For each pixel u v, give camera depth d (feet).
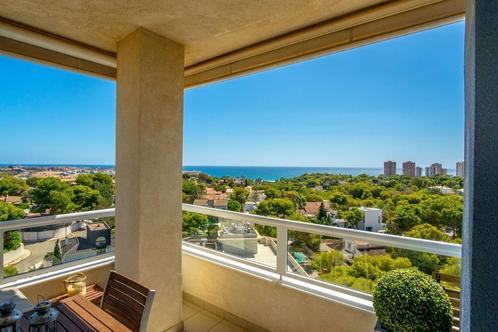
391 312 4.89
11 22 7.09
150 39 7.70
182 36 8.04
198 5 6.44
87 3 6.33
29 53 7.99
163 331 7.96
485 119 1.98
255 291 8.13
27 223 7.91
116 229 8.21
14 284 7.54
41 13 6.77
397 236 6.07
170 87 8.21
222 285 9.00
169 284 8.15
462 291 3.47
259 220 8.49
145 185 7.58
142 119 7.51
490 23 1.99
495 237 1.90
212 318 8.99
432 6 5.95
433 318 4.59
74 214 8.96
